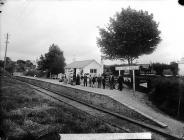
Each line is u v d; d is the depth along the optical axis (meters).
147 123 12.21
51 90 26.86
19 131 7.65
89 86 26.22
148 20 23.84
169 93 17.02
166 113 15.59
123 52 24.80
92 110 15.01
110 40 25.08
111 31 25.47
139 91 22.09
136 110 13.23
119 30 24.06
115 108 15.09
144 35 23.98
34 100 15.83
